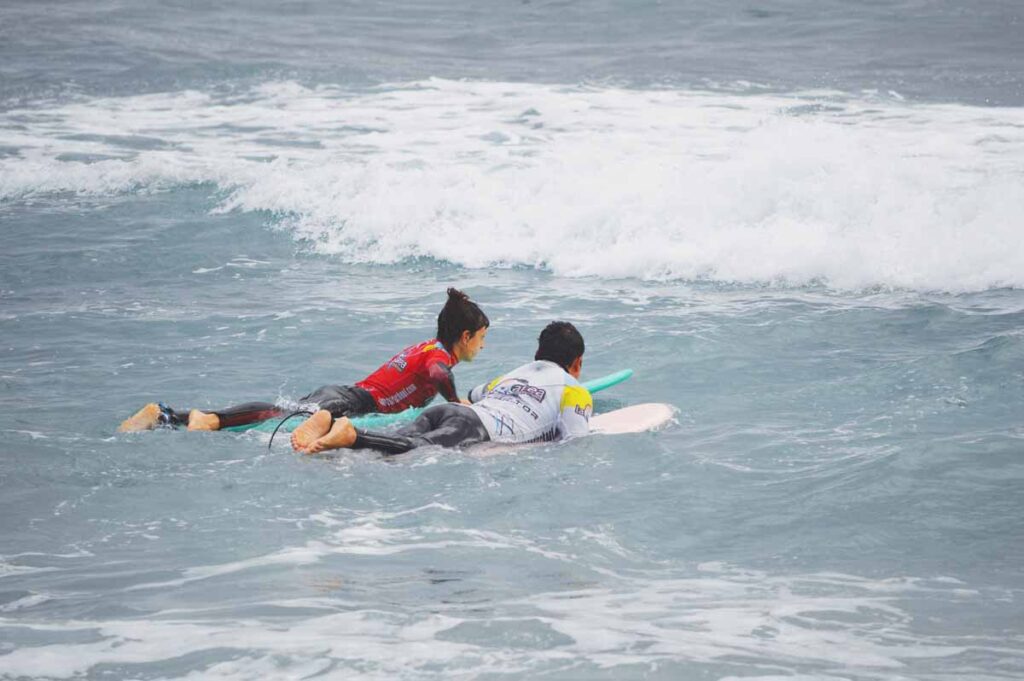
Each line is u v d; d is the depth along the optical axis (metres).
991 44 88.56
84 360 34.03
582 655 15.61
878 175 48.19
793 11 99.94
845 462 24.53
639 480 23.94
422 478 24.03
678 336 35.59
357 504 22.67
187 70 84.31
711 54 86.88
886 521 21.38
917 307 38.03
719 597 18.02
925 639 16.30
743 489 23.30
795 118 66.06
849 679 14.82
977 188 46.28
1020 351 31.95
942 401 28.58
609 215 47.75
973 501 22.12
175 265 45.91
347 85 79.94
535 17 101.50
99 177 57.53
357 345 35.59
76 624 16.81
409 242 48.38
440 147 61.41
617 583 18.69
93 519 21.86
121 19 101.75
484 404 27.02
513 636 16.30
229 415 27.27
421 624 16.77
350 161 59.00
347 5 108.69
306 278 44.34
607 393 31.03
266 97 76.88
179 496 23.03
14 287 42.56
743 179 48.34
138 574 19.08
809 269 42.69
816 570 19.27
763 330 36.16
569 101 72.62
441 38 95.44
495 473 24.34
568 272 45.06
